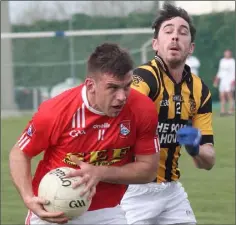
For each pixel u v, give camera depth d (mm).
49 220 11617
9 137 43844
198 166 14641
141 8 68312
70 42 63250
